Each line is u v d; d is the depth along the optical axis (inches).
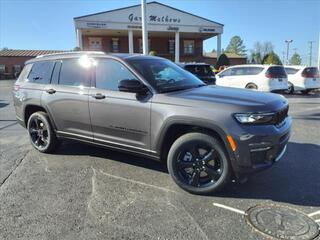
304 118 377.7
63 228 136.3
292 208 151.9
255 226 136.3
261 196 164.6
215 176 161.8
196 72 507.2
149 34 1604.3
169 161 170.6
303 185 177.3
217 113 154.8
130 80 176.1
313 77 693.9
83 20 1337.4
